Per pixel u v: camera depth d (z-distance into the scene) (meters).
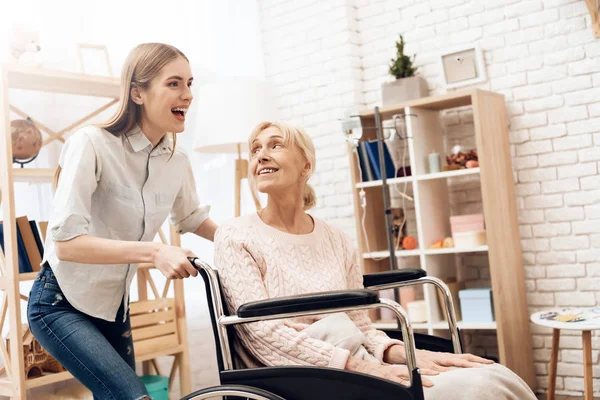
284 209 1.84
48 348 1.79
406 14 3.78
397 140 3.79
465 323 3.25
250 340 1.66
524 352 3.29
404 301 3.51
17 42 2.59
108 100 3.18
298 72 4.09
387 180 3.45
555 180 3.35
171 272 1.61
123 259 1.65
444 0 3.65
